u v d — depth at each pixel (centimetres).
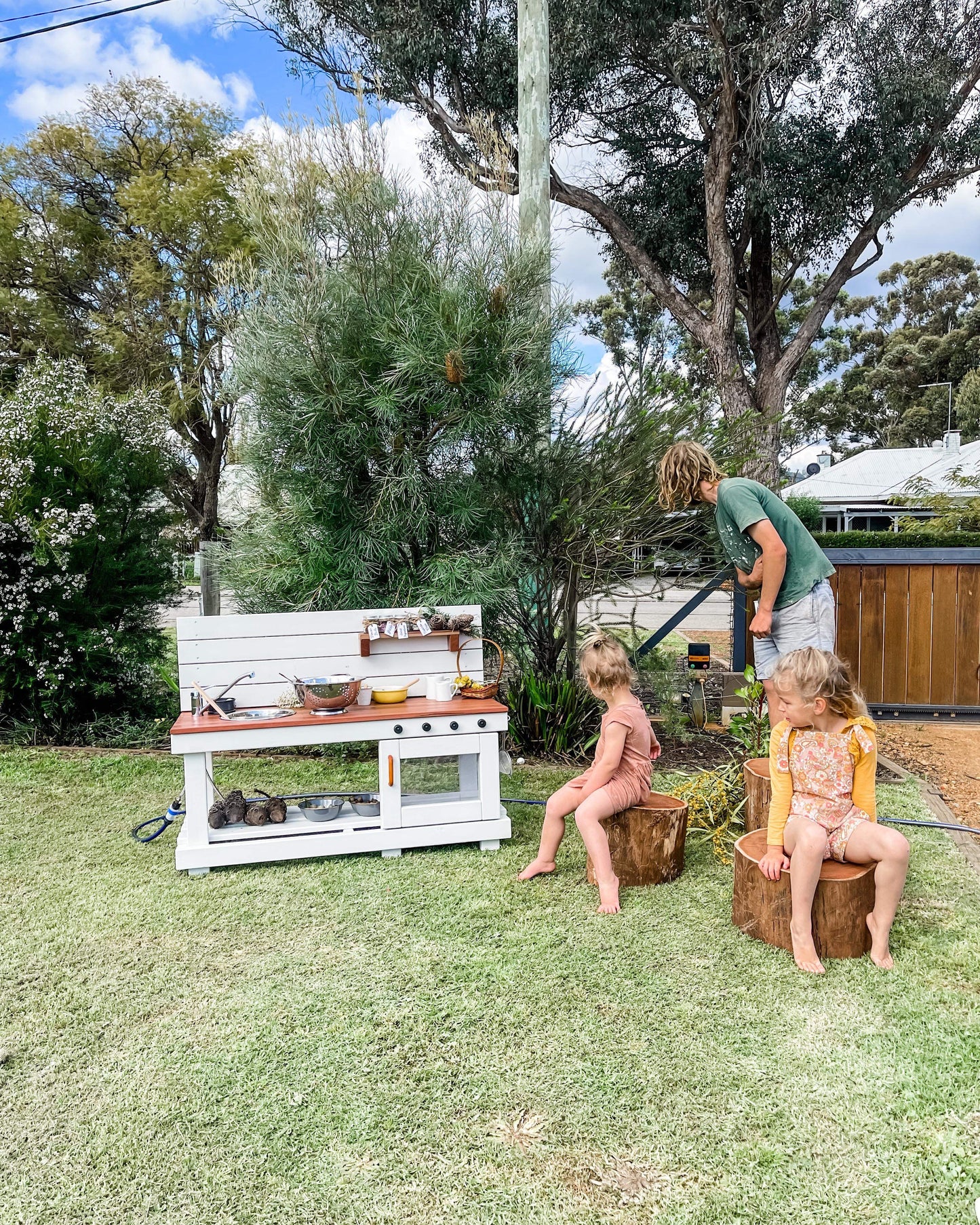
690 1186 168
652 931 282
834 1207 162
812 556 334
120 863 357
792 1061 208
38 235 1558
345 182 513
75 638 591
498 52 1051
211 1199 167
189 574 741
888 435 3494
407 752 363
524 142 600
